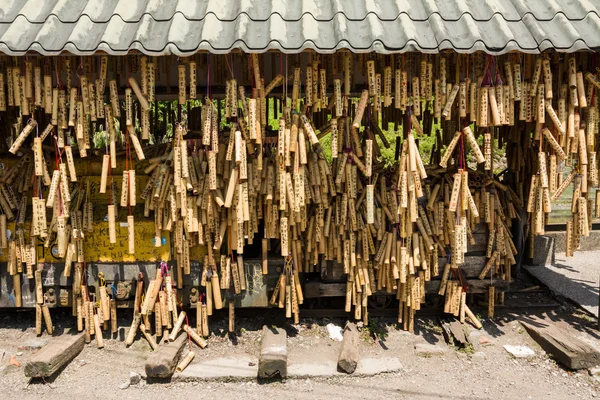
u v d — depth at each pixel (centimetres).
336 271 460
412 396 368
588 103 416
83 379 385
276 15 376
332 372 391
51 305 438
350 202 429
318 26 376
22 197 439
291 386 381
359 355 415
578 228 427
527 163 532
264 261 432
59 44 349
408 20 378
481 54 401
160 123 653
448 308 457
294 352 421
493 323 472
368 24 374
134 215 438
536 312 499
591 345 432
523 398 366
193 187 413
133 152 472
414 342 439
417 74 414
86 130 391
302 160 396
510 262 473
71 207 435
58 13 375
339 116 399
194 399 364
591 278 577
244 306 441
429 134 555
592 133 419
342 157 422
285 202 402
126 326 454
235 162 408
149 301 418
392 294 476
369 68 389
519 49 359
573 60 399
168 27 371
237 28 361
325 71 416
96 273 433
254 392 373
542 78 403
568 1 414
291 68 523
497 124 389
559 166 475
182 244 422
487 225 471
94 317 425
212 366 399
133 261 432
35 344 423
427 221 449
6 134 518
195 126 564
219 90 548
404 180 403
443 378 391
